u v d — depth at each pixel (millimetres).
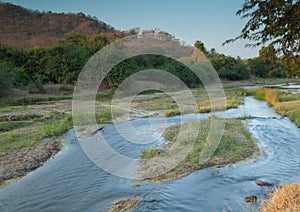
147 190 5660
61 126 12305
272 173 6422
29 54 35500
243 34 4070
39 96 25875
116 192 5617
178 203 5016
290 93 25500
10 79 25141
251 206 4707
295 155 7902
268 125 12477
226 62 49281
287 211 3811
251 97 26578
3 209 5070
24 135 11109
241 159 7504
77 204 5160
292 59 4215
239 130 11086
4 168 7250
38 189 5926
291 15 3633
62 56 34125
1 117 14969
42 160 7965
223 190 5535
